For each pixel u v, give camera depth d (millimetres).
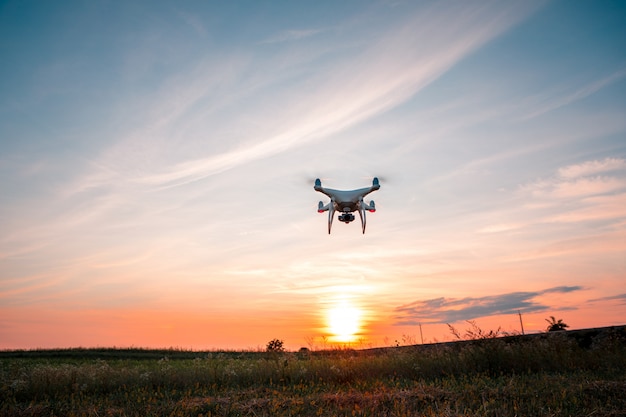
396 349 18016
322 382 14586
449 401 10570
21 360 27859
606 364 14281
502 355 15000
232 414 10562
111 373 15086
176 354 35750
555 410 9258
